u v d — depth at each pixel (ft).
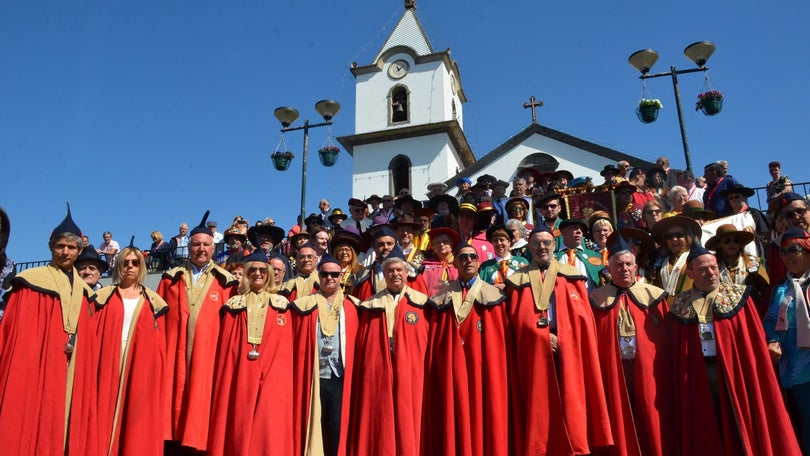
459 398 17.93
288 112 54.13
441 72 95.25
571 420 17.34
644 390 17.69
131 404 17.65
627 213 33.06
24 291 16.67
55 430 16.14
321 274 20.12
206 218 21.47
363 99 96.58
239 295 19.86
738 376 16.94
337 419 18.84
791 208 21.42
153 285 55.88
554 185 39.70
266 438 17.85
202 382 19.01
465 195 38.47
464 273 19.66
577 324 18.39
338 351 19.33
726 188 31.12
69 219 18.19
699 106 41.98
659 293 18.97
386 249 23.53
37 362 16.29
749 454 16.21
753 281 20.34
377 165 92.63
